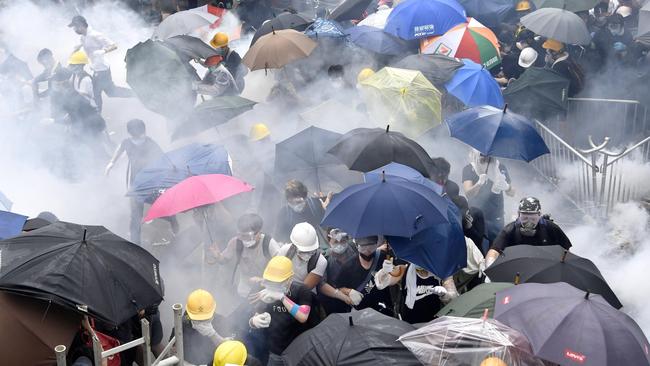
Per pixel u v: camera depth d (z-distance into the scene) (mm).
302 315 15172
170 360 12680
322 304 17234
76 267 12891
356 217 16828
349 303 16891
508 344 12547
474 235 20125
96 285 12797
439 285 17156
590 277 15938
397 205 16844
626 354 12398
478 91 26672
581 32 32625
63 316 12625
